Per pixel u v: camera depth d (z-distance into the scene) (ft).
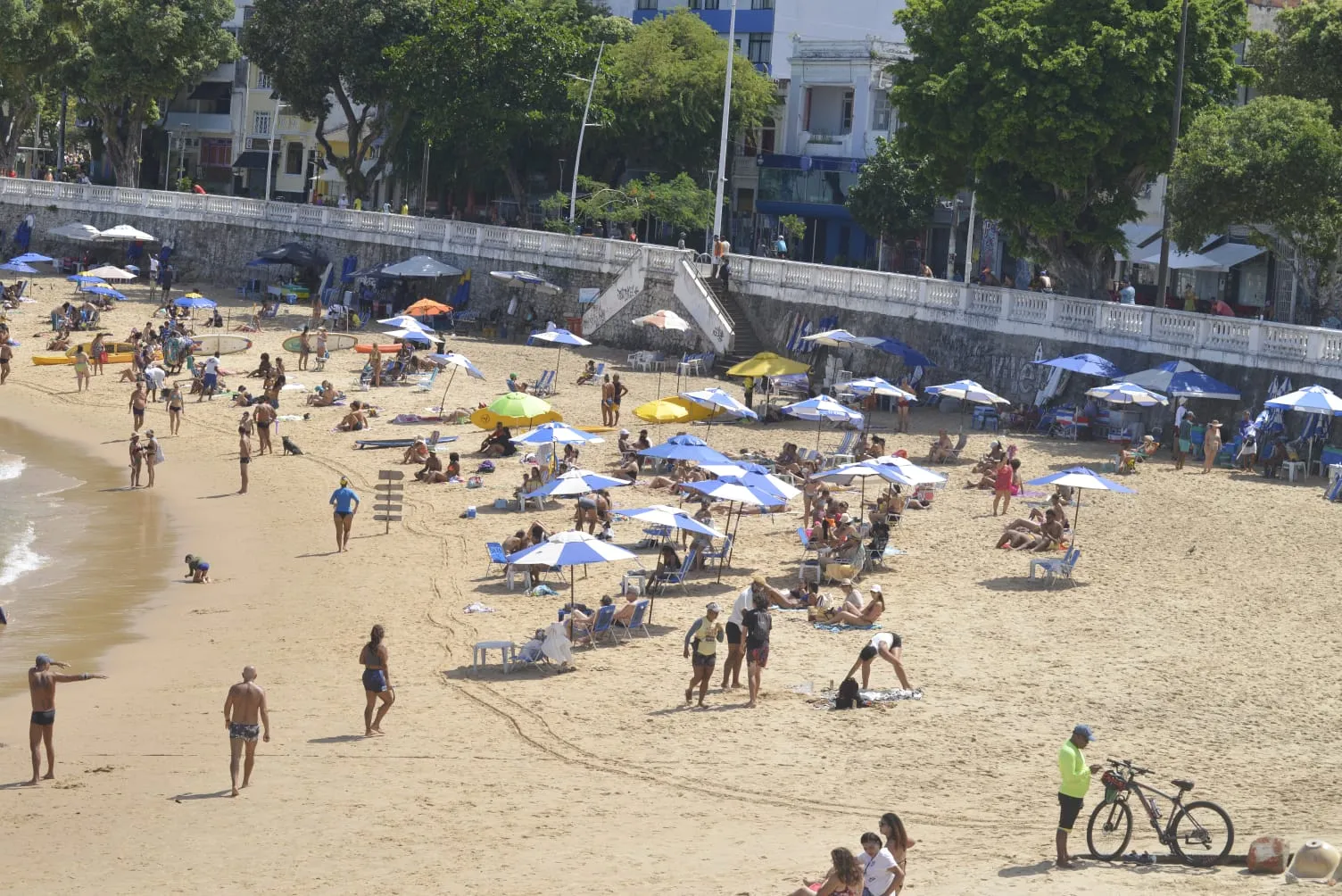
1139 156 217.77
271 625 135.85
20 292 322.34
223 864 81.92
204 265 342.64
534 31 319.68
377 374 248.73
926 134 226.38
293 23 337.72
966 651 121.49
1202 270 273.75
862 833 84.28
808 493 163.12
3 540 169.07
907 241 326.24
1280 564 145.28
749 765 97.25
